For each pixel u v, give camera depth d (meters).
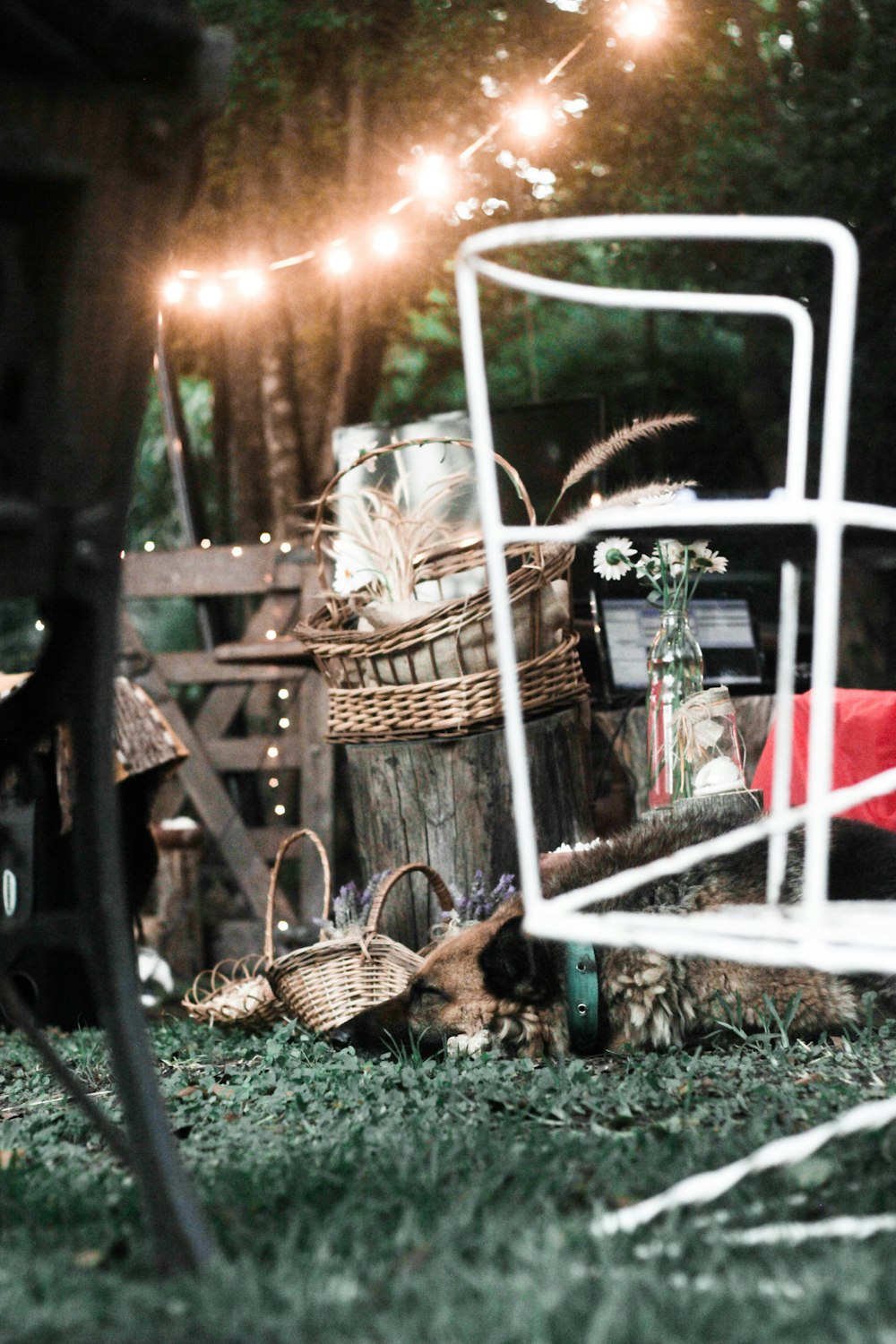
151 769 5.50
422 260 9.03
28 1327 1.43
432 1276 1.55
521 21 7.97
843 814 4.34
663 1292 1.48
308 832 4.45
